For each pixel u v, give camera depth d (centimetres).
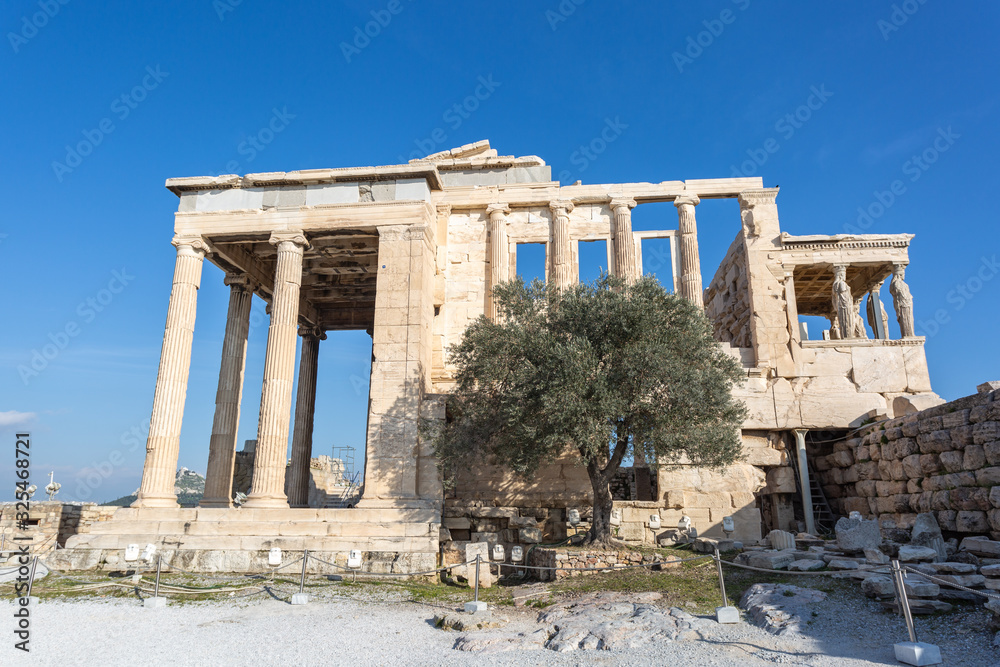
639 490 3008
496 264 3092
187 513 2384
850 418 2750
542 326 2234
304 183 2809
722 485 2639
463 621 1399
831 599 1355
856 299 3472
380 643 1298
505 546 2438
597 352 2119
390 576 2042
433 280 2883
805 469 2705
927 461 1978
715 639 1190
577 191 3180
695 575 1736
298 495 3572
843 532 1712
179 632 1414
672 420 1994
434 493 2436
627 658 1118
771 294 2983
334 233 2802
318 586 1927
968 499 1733
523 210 3225
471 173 3275
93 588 1936
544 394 1997
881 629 1177
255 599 1772
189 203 2858
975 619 1147
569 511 2516
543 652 1202
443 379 2956
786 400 2795
